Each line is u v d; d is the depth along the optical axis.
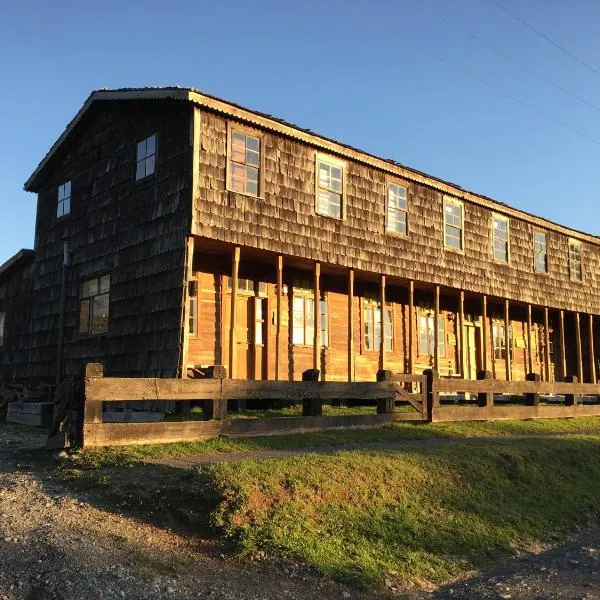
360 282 19.14
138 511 7.20
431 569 7.06
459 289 19.70
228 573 6.09
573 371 27.08
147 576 5.75
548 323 25.72
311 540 6.89
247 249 14.30
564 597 6.60
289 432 11.04
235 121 14.05
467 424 14.39
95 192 16.31
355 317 19.00
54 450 9.30
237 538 6.68
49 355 17.22
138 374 13.66
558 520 9.60
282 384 11.12
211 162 13.48
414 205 18.41
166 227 13.59
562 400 22.94
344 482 8.32
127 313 14.37
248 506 7.15
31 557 5.82
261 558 6.43
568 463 12.00
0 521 6.62
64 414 9.34
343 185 16.39
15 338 19.14
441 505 8.71
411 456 9.89
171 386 9.62
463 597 6.47
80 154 17.27
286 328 17.06
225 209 13.59
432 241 18.81
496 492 9.70
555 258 23.92
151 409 13.55
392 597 6.25
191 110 13.48
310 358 17.52
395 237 17.62
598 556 8.17
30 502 7.28
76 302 16.44
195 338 15.02
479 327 23.52
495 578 7.12
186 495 7.30
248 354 16.12
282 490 7.68
